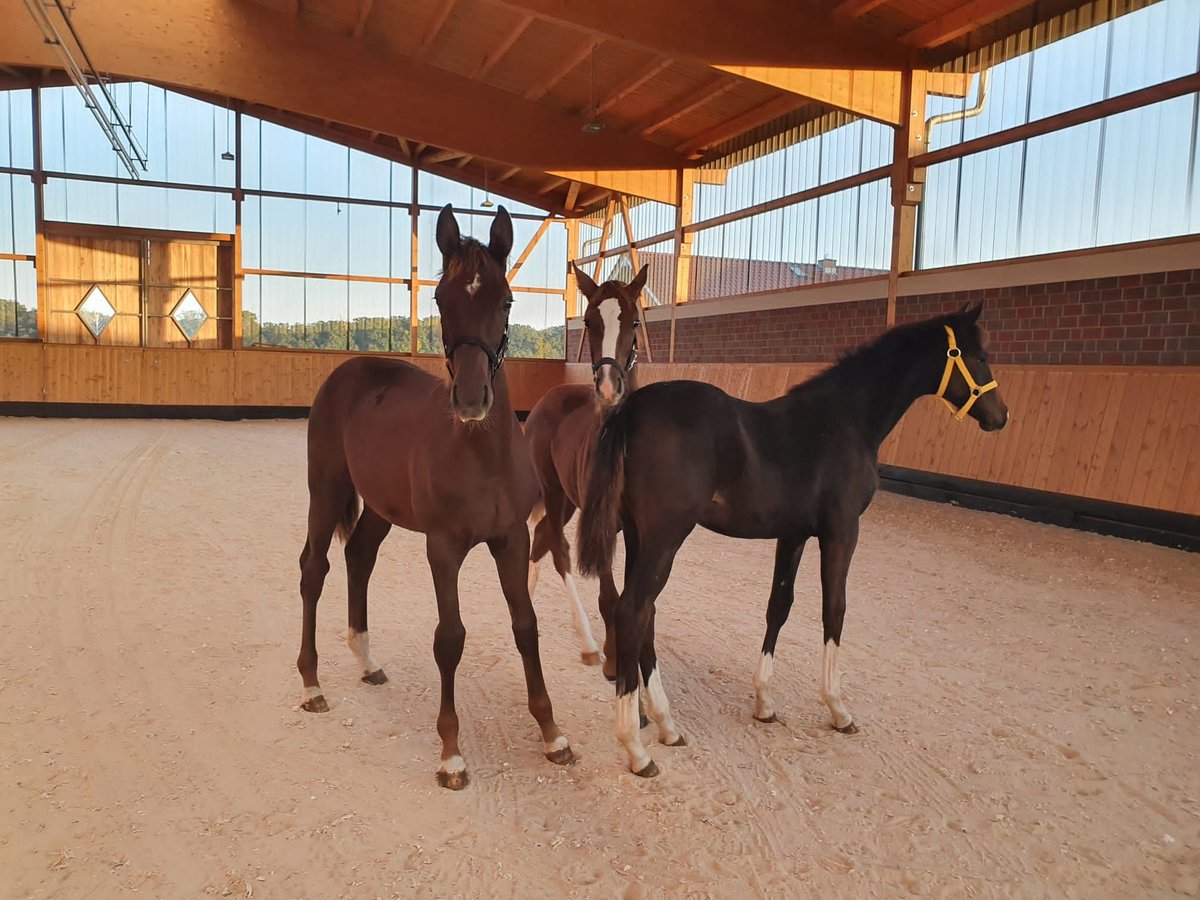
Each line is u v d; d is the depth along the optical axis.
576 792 2.71
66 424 15.07
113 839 2.36
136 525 6.68
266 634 4.21
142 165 15.41
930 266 9.25
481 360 2.51
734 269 13.23
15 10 12.53
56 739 2.97
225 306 17.66
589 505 2.90
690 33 8.48
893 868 2.33
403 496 2.95
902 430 9.01
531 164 14.02
